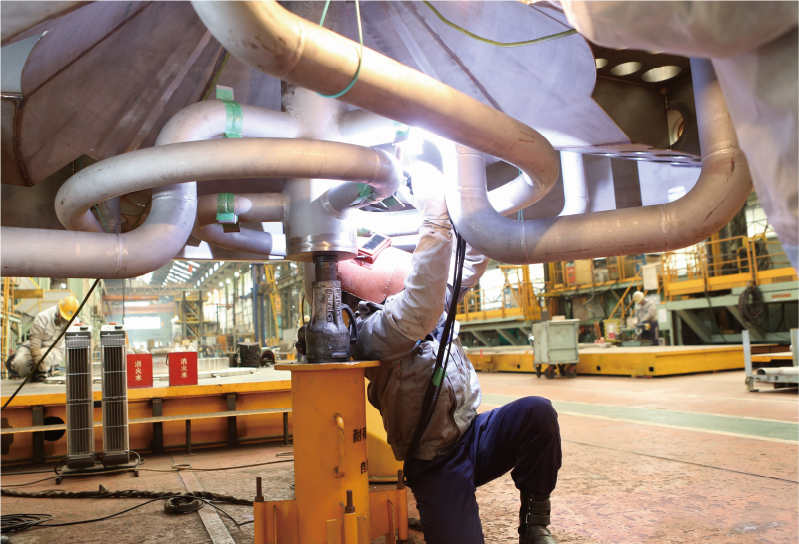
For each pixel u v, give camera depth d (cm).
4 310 1102
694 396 694
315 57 105
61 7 135
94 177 167
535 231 176
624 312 1734
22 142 207
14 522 270
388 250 218
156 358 1121
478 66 228
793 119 86
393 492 204
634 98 249
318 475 171
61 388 528
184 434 480
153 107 241
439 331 198
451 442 185
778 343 1234
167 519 278
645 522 244
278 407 507
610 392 784
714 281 1294
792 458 349
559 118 233
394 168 173
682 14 87
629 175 318
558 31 194
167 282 4938
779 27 83
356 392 179
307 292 243
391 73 118
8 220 252
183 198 202
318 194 185
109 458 391
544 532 172
